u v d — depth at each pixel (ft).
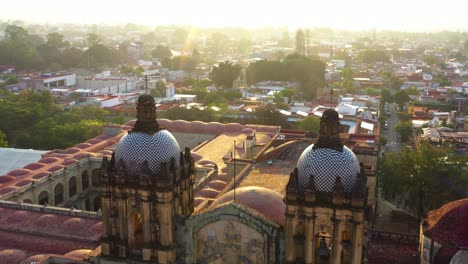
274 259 172.65
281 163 287.69
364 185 168.25
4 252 243.19
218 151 399.65
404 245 242.78
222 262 179.11
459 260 182.39
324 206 164.66
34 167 386.73
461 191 339.36
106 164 188.44
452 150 439.22
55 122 584.81
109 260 191.93
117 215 189.57
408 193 387.34
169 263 183.52
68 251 250.78
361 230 162.81
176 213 187.52
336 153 169.68
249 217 171.53
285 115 627.46
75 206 385.91
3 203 302.45
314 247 170.09
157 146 186.39
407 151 372.58
